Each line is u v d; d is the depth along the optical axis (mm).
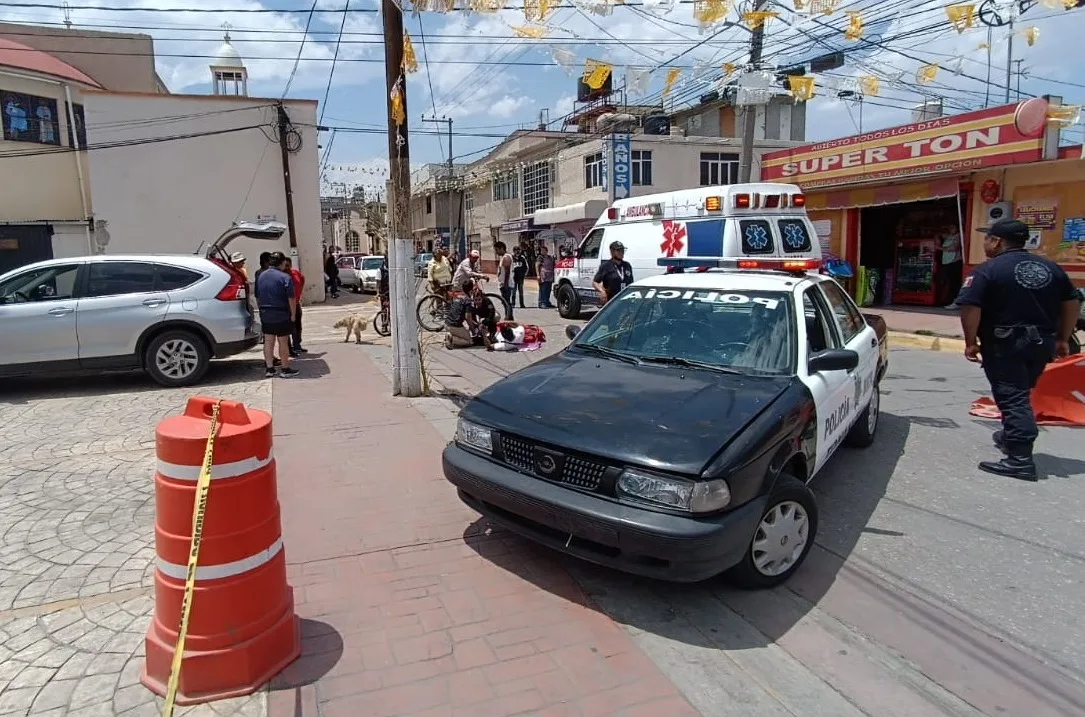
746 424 3521
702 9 6430
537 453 3568
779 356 4336
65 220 21562
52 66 22000
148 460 5727
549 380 4328
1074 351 7883
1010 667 3045
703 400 3822
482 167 40344
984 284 5293
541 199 34156
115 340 8273
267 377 9141
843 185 15938
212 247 10445
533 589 3645
